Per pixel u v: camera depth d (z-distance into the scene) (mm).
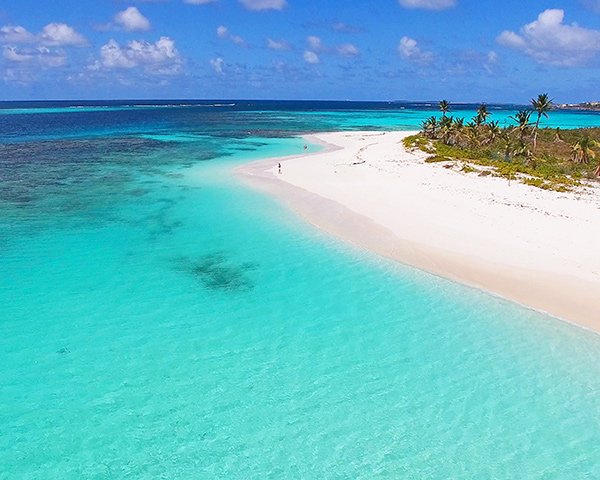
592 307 22438
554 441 15062
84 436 15070
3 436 14961
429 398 16922
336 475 13875
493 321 21750
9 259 27750
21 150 72625
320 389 17375
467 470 14062
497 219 34250
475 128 76812
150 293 24078
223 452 14609
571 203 38438
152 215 37031
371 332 21000
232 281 25656
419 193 42344
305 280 25828
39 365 18234
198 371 18219
